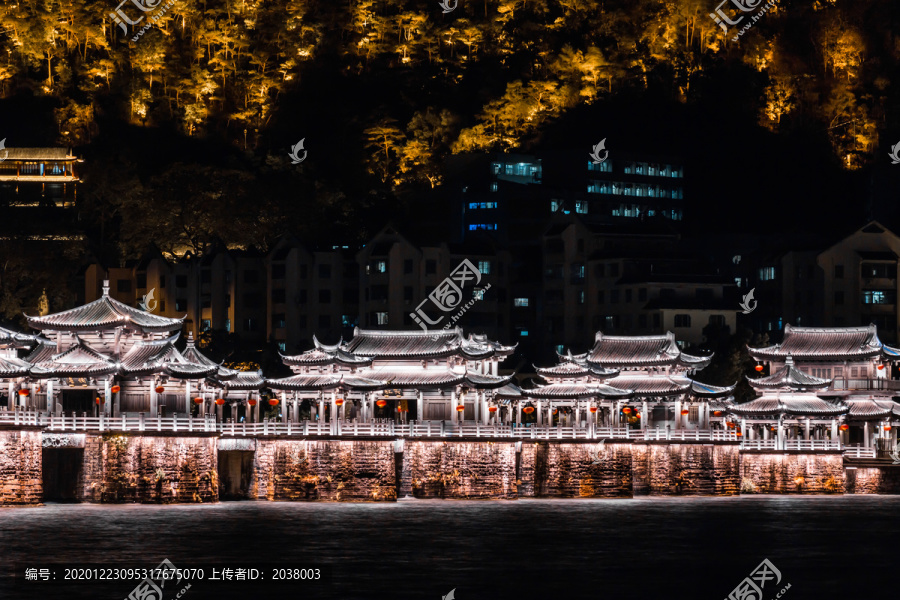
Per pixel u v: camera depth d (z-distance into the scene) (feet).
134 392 371.56
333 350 400.88
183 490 353.51
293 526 330.75
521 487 403.54
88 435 344.08
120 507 343.87
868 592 270.05
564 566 290.97
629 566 293.23
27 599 248.32
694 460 426.10
